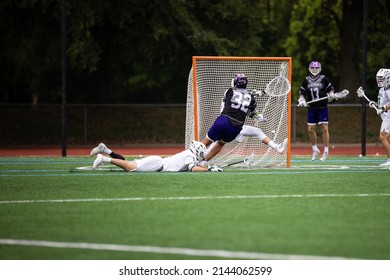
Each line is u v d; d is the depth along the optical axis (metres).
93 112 72.19
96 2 65.44
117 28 73.00
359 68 80.62
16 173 34.66
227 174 33.22
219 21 71.94
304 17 90.38
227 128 35.22
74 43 64.00
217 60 37.91
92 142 68.38
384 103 37.16
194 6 70.69
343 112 70.81
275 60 38.19
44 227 20.44
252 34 72.56
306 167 37.69
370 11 74.12
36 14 68.56
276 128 38.56
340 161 42.78
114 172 34.22
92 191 27.70
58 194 26.97
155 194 26.72
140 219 21.50
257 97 38.75
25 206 24.20
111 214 22.45
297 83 89.50
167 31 66.94
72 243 18.41
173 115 73.50
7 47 76.75
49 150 60.81
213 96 38.34
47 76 91.81
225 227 20.14
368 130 69.31
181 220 21.27
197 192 27.17
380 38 78.12
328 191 27.47
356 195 26.42
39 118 70.62
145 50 71.75
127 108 73.38
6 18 68.81
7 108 71.75
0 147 65.38
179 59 99.19
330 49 92.19
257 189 28.00
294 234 19.19
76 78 91.56
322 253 17.20
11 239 18.94
